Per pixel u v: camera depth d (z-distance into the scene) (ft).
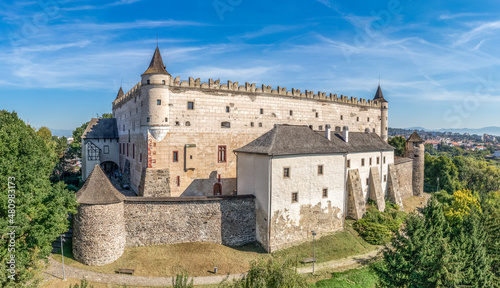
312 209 120.78
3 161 75.97
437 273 85.20
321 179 123.54
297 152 115.03
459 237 104.17
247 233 114.11
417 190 212.64
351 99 209.87
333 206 127.75
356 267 105.29
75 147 283.38
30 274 74.90
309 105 184.03
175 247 103.35
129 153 172.55
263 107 165.07
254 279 58.90
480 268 98.27
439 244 91.20
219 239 109.50
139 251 100.01
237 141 156.35
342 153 130.31
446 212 154.10
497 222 124.47
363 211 145.48
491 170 317.42
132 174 164.66
